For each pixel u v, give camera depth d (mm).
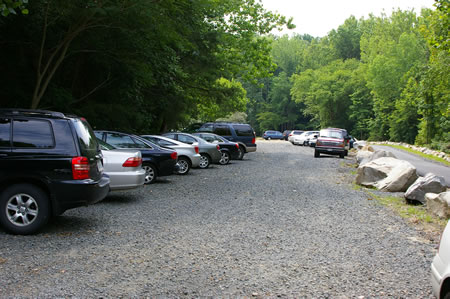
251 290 4895
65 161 7109
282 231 7797
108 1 13695
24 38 15078
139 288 4844
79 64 18250
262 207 10148
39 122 7230
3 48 15219
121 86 18672
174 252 6297
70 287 4801
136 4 13227
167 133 20203
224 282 5125
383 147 52531
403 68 68188
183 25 16156
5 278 5012
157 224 8070
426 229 8375
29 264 5551
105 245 6551
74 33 14523
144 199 10844
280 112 110125
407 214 9883
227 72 26719
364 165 15203
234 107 29938
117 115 18469
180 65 24312
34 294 4570
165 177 15969
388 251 6691
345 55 109562
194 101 28312
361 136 85500
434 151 41688
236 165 21922
